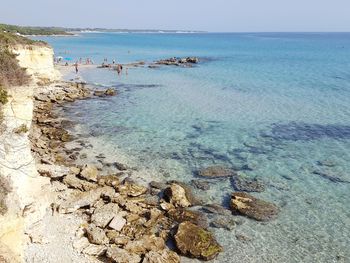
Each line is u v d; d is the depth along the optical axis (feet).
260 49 488.02
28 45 165.37
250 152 102.68
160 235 62.80
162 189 79.66
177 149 103.91
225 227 66.85
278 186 82.84
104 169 89.25
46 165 81.97
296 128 124.06
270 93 179.42
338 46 563.48
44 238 57.21
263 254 60.03
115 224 63.67
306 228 67.26
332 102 159.22
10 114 55.72
